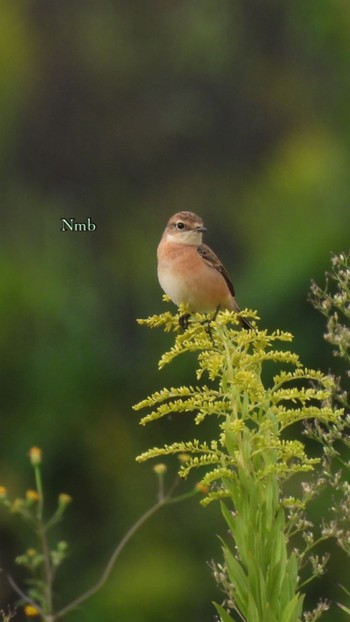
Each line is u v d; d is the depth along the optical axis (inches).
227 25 1201.4
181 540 738.8
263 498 250.5
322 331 765.9
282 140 1130.0
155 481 794.8
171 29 1216.8
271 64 1178.0
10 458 839.1
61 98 1166.3
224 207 1082.1
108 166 1133.7
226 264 1018.7
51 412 855.1
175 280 389.1
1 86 1145.4
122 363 888.9
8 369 868.6
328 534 287.6
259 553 249.3
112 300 962.1
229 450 250.5
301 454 249.8
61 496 291.1
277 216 1006.4
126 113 1164.5
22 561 287.7
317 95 1133.7
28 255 971.3
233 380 250.2
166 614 708.7
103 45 1203.2
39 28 1210.6
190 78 1183.6
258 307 794.8
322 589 615.2
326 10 1120.2
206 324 274.1
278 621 247.1
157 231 1072.2
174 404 250.8
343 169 1015.6
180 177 1126.4
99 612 713.6
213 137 1144.2
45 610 283.7
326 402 302.2
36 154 1132.5
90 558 758.5
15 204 1076.5
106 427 851.4
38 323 895.1
